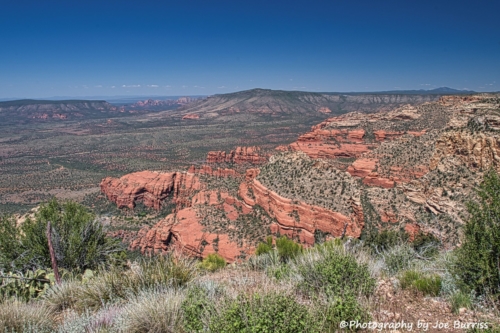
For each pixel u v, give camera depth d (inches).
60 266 475.2
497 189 280.8
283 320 206.7
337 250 352.8
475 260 264.8
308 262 335.9
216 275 431.5
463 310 245.1
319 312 234.2
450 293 268.4
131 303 281.3
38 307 306.0
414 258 421.4
